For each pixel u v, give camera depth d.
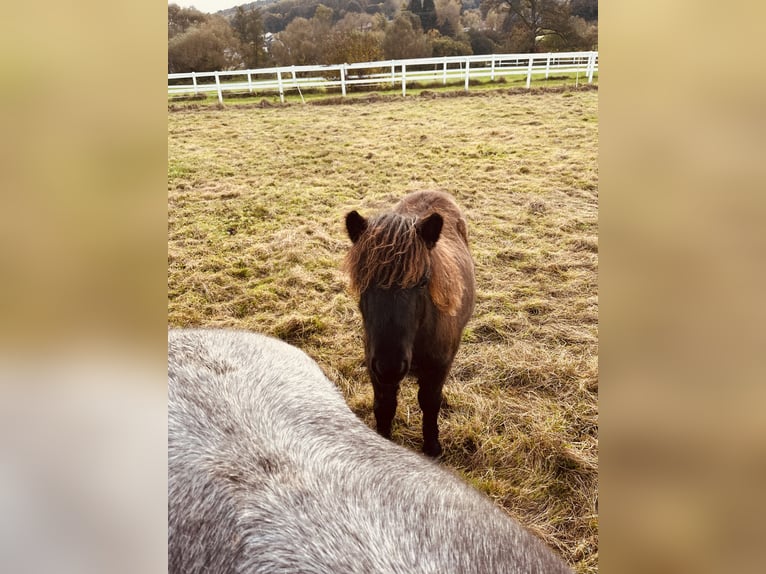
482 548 1.15
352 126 10.06
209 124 10.88
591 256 4.44
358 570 1.07
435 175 6.85
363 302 2.07
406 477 1.37
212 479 1.27
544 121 9.38
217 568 1.12
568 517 2.21
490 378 3.05
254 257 4.68
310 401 1.67
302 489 1.26
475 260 4.42
